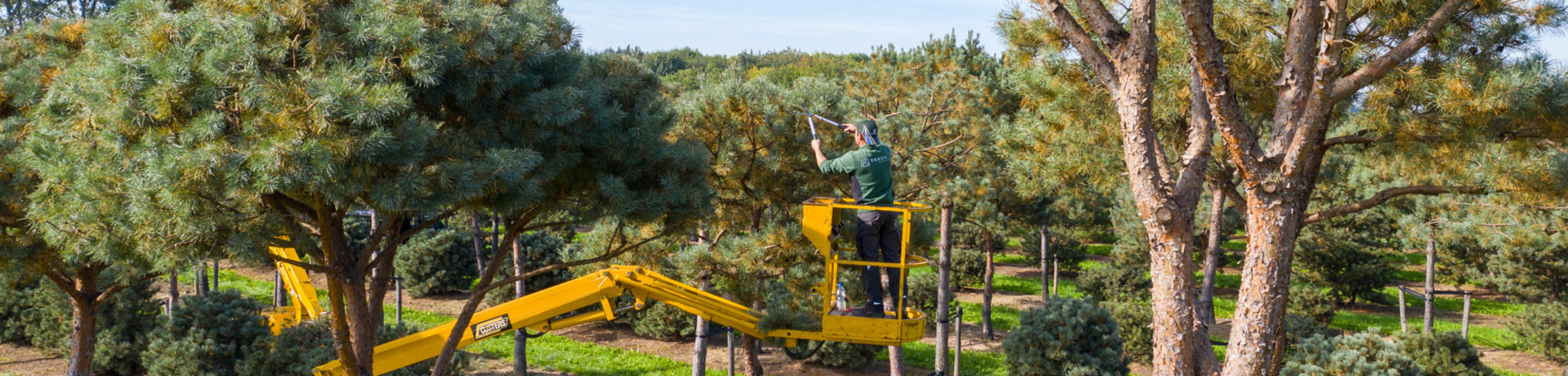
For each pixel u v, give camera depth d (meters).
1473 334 22.83
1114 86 7.94
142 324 15.64
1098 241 47.41
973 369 17.69
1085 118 11.87
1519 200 9.55
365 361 9.01
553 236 25.11
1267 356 8.63
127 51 6.52
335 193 6.21
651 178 8.87
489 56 6.92
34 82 8.86
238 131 6.28
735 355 18.56
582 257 11.45
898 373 13.84
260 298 23.73
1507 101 8.30
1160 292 8.00
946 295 14.70
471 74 6.93
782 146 11.60
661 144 8.72
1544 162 9.16
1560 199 9.15
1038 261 35.16
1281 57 10.20
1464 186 10.38
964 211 19.64
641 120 8.62
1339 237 27.89
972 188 15.02
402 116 6.41
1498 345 21.38
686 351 18.77
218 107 6.19
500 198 7.29
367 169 6.22
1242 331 8.77
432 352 9.77
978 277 30.08
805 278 11.05
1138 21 7.50
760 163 11.66
